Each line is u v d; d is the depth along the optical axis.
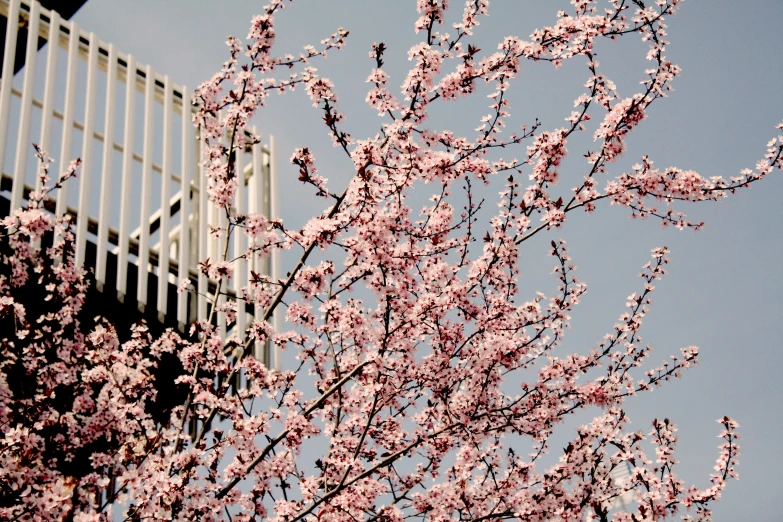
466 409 5.42
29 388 6.27
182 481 4.95
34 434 5.34
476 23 5.38
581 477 5.52
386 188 5.48
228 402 5.57
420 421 6.16
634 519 5.64
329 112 5.21
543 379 5.71
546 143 5.67
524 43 5.54
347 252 5.36
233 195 5.79
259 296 6.01
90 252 9.09
